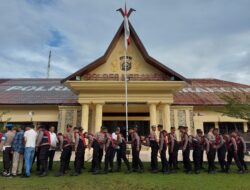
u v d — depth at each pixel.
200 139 10.79
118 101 18.95
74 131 10.33
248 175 9.95
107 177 9.24
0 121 21.95
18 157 9.77
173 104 22.94
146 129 22.31
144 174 9.92
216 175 9.88
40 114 23.66
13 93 26.36
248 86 29.95
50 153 10.72
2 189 7.37
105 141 10.43
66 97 24.98
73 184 8.02
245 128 23.36
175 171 10.38
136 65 19.61
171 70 18.64
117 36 19.61
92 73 19.36
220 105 23.42
